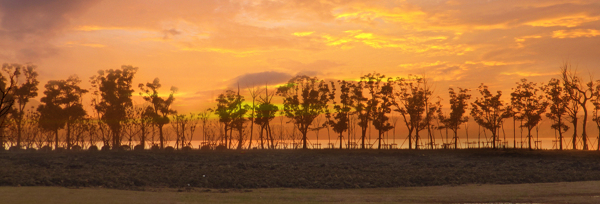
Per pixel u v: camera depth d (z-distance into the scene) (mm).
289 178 32406
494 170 38906
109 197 22156
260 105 75062
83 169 36938
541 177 33344
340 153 58844
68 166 38688
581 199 21766
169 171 36000
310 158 53094
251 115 75562
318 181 31031
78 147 66312
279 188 28266
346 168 40562
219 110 75688
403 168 41062
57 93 77125
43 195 22438
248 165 42031
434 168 41156
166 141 77438
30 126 77188
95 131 78000
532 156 53625
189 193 24891
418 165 44781
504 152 57375
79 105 76250
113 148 72500
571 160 49250
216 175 33594
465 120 72500
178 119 74938
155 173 34344
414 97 71625
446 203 21047
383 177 33188
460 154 57781
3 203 19703
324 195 24391
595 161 47781
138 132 75250
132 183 28953
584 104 69938
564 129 69875
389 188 28141
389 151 61531
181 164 43219
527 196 23094
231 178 31812
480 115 71688
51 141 77312
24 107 75812
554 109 70438
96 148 64500
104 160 45438
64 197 21812
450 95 72688
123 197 22250
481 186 28609
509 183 30641
